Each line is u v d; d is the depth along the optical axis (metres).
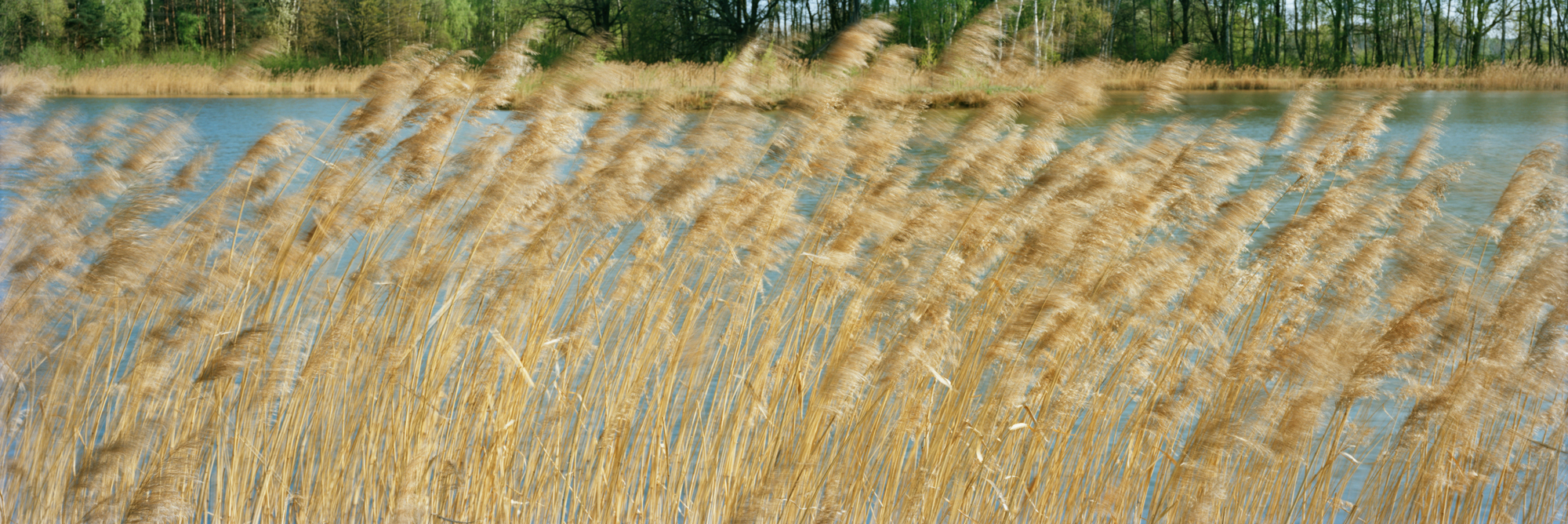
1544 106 34.12
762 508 5.07
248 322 6.29
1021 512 5.68
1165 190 6.42
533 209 6.92
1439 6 57.34
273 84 42.44
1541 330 5.73
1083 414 5.88
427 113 6.68
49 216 6.59
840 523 5.28
